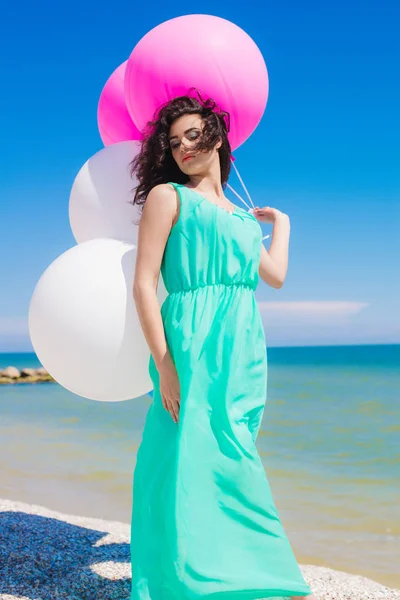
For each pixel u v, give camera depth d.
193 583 2.20
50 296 2.58
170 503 2.25
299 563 4.08
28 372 22.56
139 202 2.73
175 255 2.44
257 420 2.52
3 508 4.59
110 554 3.58
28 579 3.14
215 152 2.61
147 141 2.61
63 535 3.88
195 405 2.33
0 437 9.62
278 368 30.12
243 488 2.35
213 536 2.27
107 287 2.55
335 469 7.14
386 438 9.20
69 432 10.05
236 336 2.40
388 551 4.32
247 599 2.28
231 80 2.69
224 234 2.42
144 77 2.70
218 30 2.73
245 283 2.51
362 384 18.09
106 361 2.56
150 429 2.46
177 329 2.39
